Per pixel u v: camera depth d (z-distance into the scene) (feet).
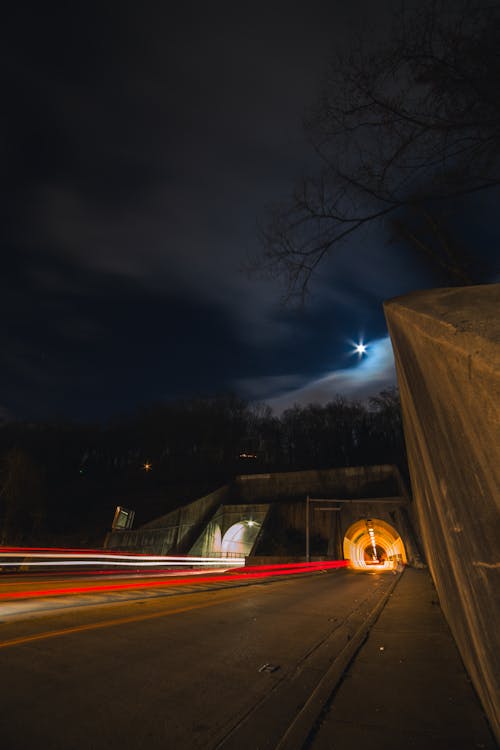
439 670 16.99
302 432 288.51
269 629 25.79
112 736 10.84
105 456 308.60
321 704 13.12
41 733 10.82
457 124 11.85
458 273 14.19
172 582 58.65
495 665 6.93
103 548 127.03
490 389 4.58
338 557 155.74
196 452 282.36
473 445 5.62
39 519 155.84
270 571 110.63
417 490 32.58
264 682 15.69
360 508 168.96
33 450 261.85
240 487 212.84
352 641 22.26
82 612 28.43
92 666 16.55
